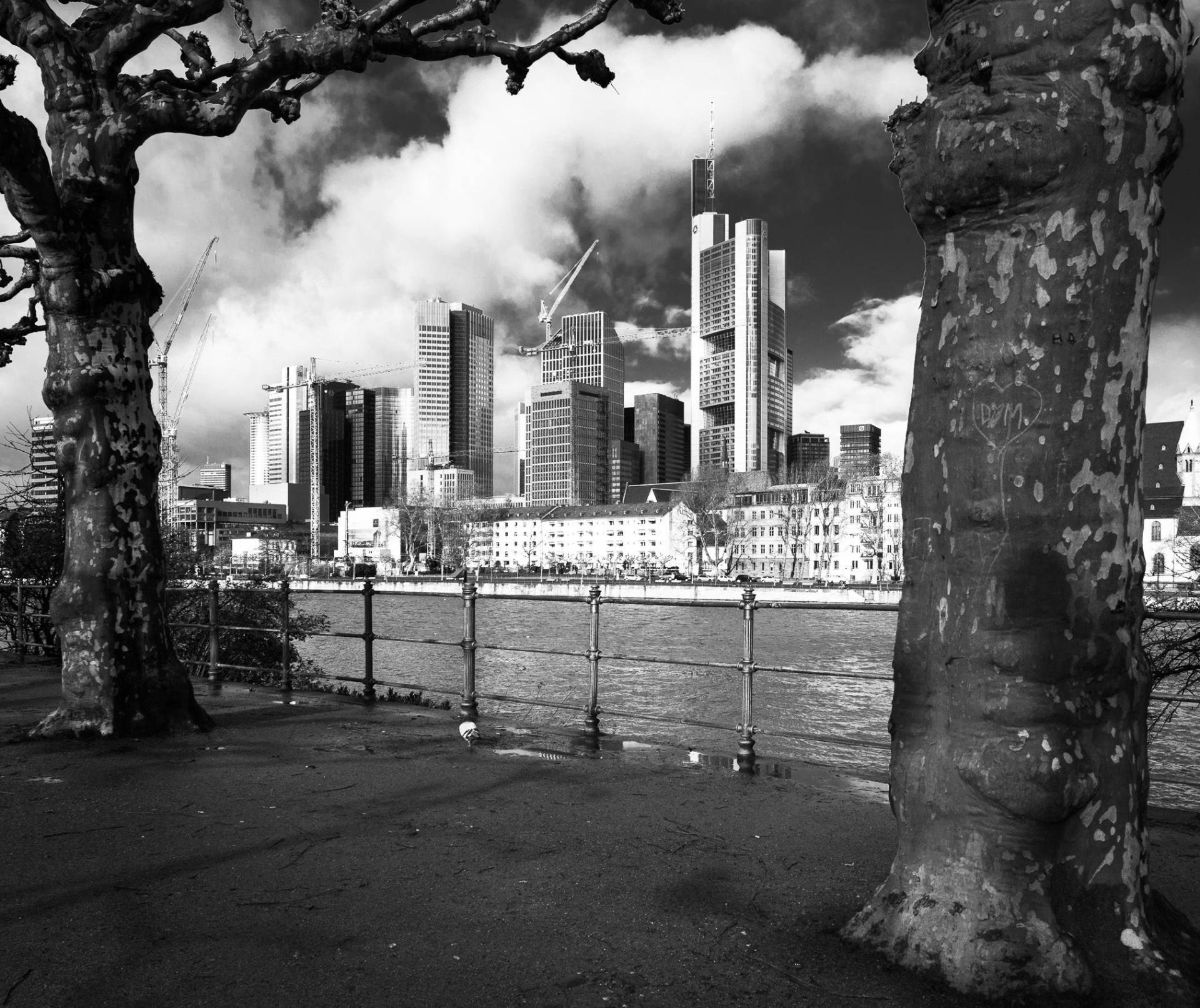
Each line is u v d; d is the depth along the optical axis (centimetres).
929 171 289
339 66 605
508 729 740
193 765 598
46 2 658
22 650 1290
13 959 302
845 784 558
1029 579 272
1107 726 275
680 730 1770
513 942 317
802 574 13500
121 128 640
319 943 315
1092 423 271
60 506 1373
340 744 678
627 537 17650
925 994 273
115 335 682
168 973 292
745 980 286
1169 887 389
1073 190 268
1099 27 264
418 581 11606
